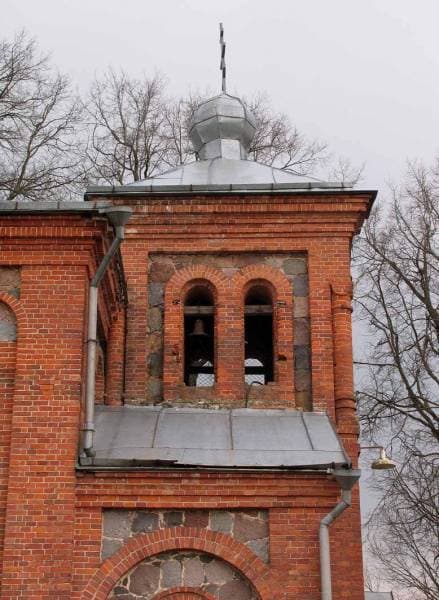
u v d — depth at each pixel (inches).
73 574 498.6
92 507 509.7
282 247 661.3
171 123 1198.9
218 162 740.7
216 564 514.9
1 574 489.7
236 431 564.1
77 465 511.5
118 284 619.5
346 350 633.0
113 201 671.8
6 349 532.4
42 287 541.6
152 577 510.3
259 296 673.0
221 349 638.5
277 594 504.7
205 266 662.5
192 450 530.3
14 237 546.9
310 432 565.9
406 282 1086.4
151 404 631.2
